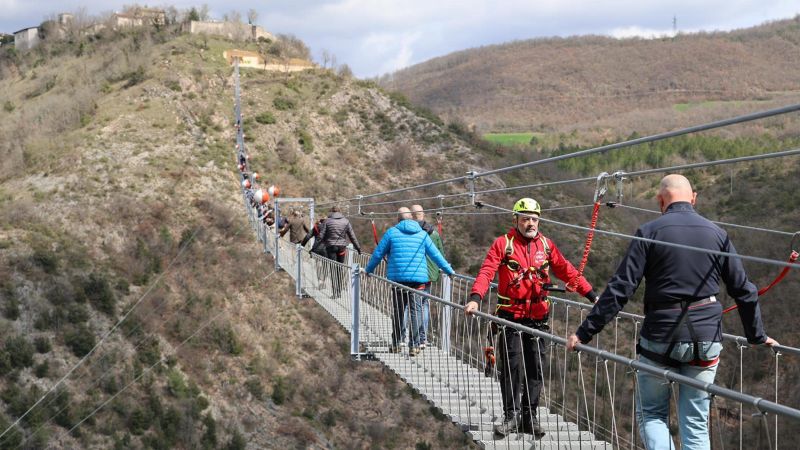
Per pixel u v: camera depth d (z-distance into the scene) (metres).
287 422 37.31
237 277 48.06
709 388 3.41
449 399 7.50
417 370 8.45
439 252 8.90
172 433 35.25
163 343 41.28
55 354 38.47
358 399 39.19
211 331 42.50
